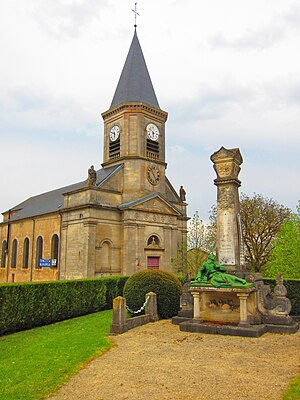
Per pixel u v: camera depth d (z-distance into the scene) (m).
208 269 12.81
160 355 9.22
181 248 29.86
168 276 15.71
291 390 6.52
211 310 12.94
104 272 28.14
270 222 36.22
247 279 12.77
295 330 11.92
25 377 7.63
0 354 10.22
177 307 15.45
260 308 12.48
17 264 39.78
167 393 6.62
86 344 10.30
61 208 31.28
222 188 14.12
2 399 6.46
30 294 14.50
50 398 6.55
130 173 31.09
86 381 7.38
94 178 28.81
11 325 13.59
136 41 37.00
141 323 13.54
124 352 9.60
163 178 33.44
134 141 31.78
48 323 15.41
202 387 6.88
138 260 29.38
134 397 6.49
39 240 36.53
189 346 10.09
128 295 15.54
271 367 8.02
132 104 32.12
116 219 29.59
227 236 13.67
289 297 16.22
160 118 33.91
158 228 31.45
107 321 14.57
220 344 10.25
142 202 30.17
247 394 6.49
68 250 29.75
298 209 23.11
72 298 16.70
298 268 20.12
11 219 43.16
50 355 9.30
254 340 10.69
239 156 14.46
